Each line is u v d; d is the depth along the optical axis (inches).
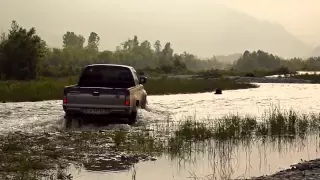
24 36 2605.8
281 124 677.3
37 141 529.7
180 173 392.5
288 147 526.9
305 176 364.2
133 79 796.0
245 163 437.1
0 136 562.3
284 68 5251.0
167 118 792.9
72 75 3353.8
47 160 427.8
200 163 434.9
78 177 370.3
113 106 666.2
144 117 772.6
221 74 4252.0
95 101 666.8
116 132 613.3
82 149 486.3
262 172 399.5
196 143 546.3
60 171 386.9
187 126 643.5
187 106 1052.5
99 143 526.9
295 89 2048.5
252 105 1111.0
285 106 1093.1
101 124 694.5
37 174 373.4
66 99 668.1
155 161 441.1
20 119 725.3
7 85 1567.4
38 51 2667.3
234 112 918.4
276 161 447.2
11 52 2539.4
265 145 540.4
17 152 460.1
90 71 800.3
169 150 490.6
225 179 371.2
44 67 3427.7
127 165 420.5
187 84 2057.1
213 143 548.1
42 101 1133.1
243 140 572.7
